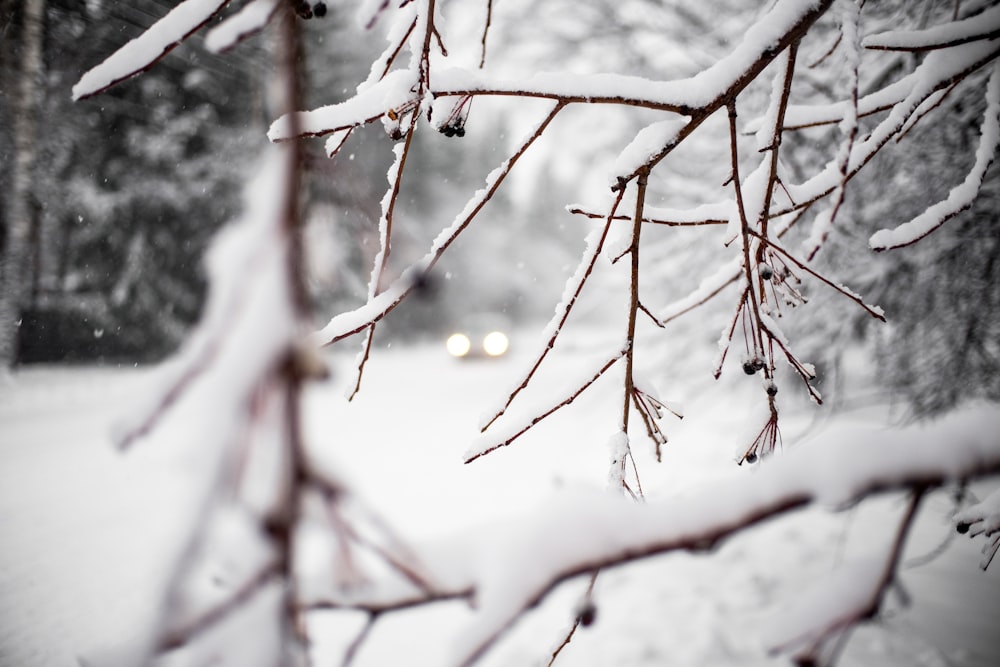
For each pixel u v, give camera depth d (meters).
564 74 1.38
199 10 1.06
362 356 1.50
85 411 9.75
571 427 8.42
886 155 3.91
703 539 0.60
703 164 5.14
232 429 0.29
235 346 0.30
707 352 5.67
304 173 0.37
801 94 4.21
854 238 4.23
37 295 13.15
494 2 1.70
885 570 0.70
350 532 0.38
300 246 0.34
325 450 0.34
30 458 7.12
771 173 1.58
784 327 4.84
